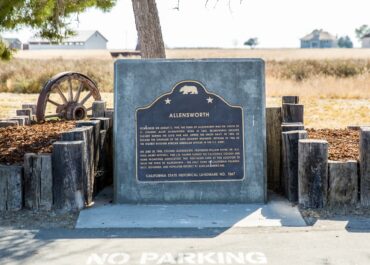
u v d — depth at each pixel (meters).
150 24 10.16
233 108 6.96
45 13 11.59
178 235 5.89
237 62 6.95
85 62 36.66
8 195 6.59
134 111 6.95
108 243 5.65
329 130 9.73
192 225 6.20
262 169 6.96
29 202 6.61
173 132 6.95
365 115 15.45
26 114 10.88
